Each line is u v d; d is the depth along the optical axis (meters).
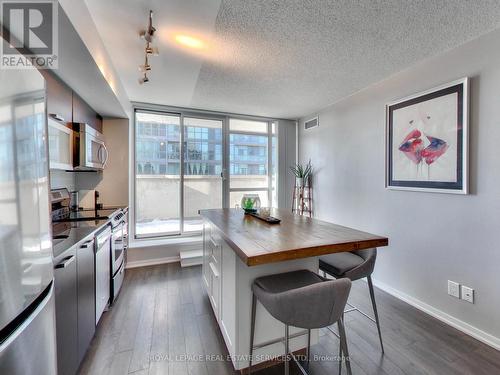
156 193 3.69
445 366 1.57
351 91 2.97
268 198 4.36
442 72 2.08
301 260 1.58
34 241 0.90
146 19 1.63
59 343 1.21
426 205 2.22
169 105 3.54
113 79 2.25
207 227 2.33
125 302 2.37
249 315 1.48
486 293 1.80
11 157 0.76
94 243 1.75
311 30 1.77
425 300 2.22
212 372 1.53
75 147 2.11
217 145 4.00
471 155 1.88
